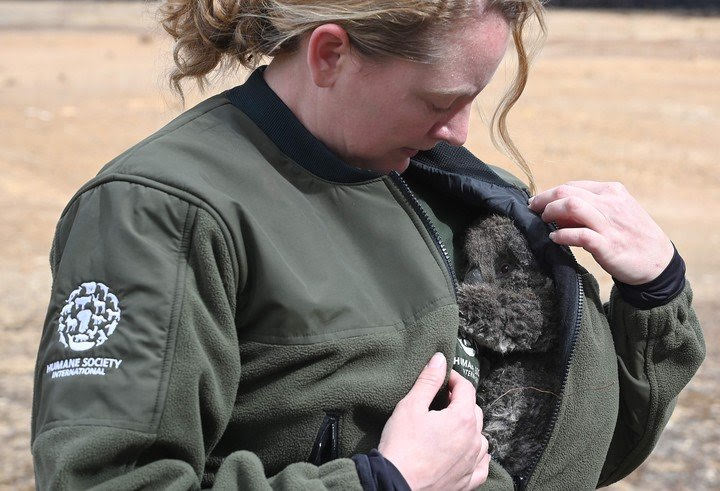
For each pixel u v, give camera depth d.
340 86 2.84
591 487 3.32
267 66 3.06
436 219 3.43
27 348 10.73
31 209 17.25
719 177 20.17
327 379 2.86
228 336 2.73
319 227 2.92
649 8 60.25
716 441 8.73
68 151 22.06
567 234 3.20
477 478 3.03
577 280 3.22
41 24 55.66
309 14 2.76
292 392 2.83
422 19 2.68
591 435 3.25
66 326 2.65
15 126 24.34
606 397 3.27
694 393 9.74
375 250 3.01
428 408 2.97
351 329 2.87
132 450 2.58
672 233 16.50
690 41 42.41
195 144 2.85
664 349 3.37
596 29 48.00
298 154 2.93
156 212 2.69
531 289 3.25
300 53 2.92
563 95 28.80
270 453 2.88
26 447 8.41
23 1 72.75
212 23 2.97
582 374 3.22
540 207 3.37
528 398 3.23
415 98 2.81
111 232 2.68
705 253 15.33
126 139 23.47
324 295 2.84
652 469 8.27
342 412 2.87
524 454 3.22
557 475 3.24
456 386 3.07
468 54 2.77
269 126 2.94
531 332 3.20
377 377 2.90
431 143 2.95
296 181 2.94
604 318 3.37
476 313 3.20
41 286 13.09
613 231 3.25
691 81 31.81
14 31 51.22
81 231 2.73
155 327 2.62
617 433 3.55
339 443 2.89
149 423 2.58
